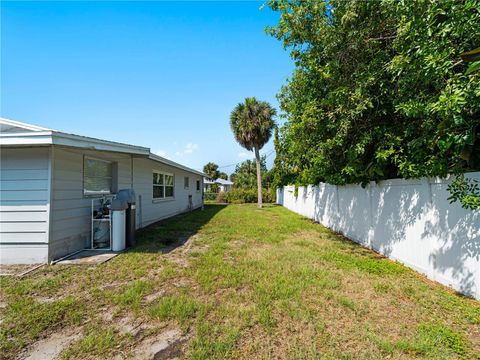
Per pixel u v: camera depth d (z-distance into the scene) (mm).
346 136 4902
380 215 4969
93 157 5824
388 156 4211
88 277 3703
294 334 2236
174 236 6816
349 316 2549
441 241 3342
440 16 2656
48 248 4434
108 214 5676
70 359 1948
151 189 9383
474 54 2293
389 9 3506
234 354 1972
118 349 2062
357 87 4234
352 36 4227
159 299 2977
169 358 1947
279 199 20609
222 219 10523
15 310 2693
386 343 2062
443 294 3020
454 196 2848
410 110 3121
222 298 2975
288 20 5094
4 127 4602
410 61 3074
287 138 7188
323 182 8867
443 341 2105
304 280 3506
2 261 4445
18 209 4508
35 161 4527
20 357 1976
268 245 5770
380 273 3803
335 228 7645
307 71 5590
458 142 2645
